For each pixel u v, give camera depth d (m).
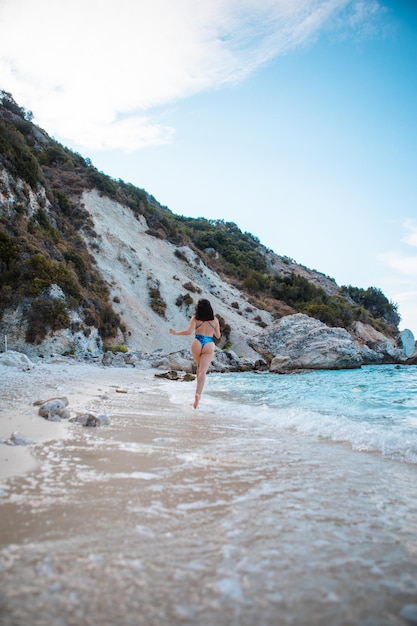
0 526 1.96
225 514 2.24
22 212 34.94
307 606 1.41
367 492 2.71
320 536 2.00
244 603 1.41
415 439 4.22
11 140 39.28
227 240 83.38
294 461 3.50
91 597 1.41
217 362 27.08
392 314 99.69
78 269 39.50
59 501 2.30
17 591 1.42
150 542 1.85
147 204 64.25
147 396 9.11
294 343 25.23
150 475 2.89
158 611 1.34
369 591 1.51
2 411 5.12
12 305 27.50
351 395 10.02
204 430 4.93
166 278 51.22
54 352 27.88
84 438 3.99
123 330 39.91
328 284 112.94
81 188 54.34
